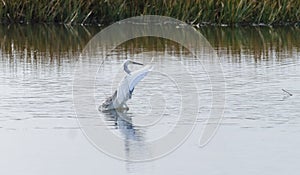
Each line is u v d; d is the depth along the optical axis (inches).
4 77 1154.0
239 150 777.6
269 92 1027.9
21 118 898.7
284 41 1561.3
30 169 727.1
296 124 863.7
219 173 709.3
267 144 791.7
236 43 1537.9
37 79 1131.3
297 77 1141.1
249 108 939.3
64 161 750.5
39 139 820.6
